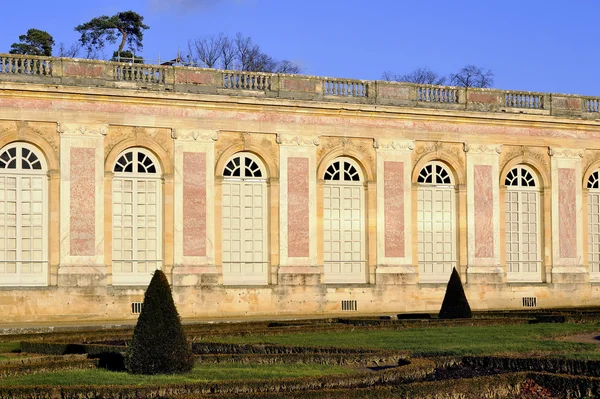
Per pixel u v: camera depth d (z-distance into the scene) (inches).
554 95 2037.4
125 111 1686.8
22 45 2854.3
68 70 1658.5
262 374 870.4
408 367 890.7
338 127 1840.6
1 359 979.3
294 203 1802.4
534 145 2001.7
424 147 1910.7
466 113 1925.4
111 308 1652.3
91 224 1653.5
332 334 1252.5
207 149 1740.9
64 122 1644.9
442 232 1930.4
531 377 861.8
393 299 1861.5
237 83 1784.0
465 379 828.0
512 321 1459.2
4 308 1584.6
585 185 2049.7
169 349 881.5
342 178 1856.5
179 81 1733.5
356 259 1861.5
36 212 1638.8
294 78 1824.6
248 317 1716.3
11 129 1612.9
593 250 2073.1
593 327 1337.4
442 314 1594.5
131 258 1697.8
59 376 869.8
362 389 780.0
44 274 1636.3
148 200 1712.6
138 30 3152.1
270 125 1790.1
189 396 748.0
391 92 1898.4
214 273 1731.1
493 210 1959.9
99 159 1664.6
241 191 1780.3
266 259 1792.6
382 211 1870.1
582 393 829.8
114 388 778.2
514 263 1991.9
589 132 2053.4
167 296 895.7
